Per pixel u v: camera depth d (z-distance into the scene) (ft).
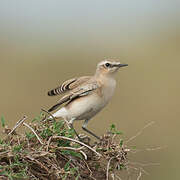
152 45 104.73
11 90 87.97
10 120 79.15
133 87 88.48
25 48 107.04
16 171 36.29
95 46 106.63
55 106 48.42
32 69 96.84
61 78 95.25
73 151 37.99
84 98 47.62
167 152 72.08
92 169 39.52
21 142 37.58
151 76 92.32
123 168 40.27
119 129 76.79
